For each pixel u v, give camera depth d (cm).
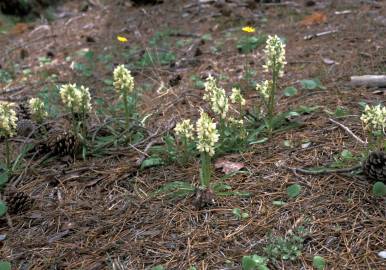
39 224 152
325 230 142
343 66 215
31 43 283
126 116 185
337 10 272
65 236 148
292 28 258
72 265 139
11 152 181
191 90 212
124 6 323
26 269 140
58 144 175
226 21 275
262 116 184
